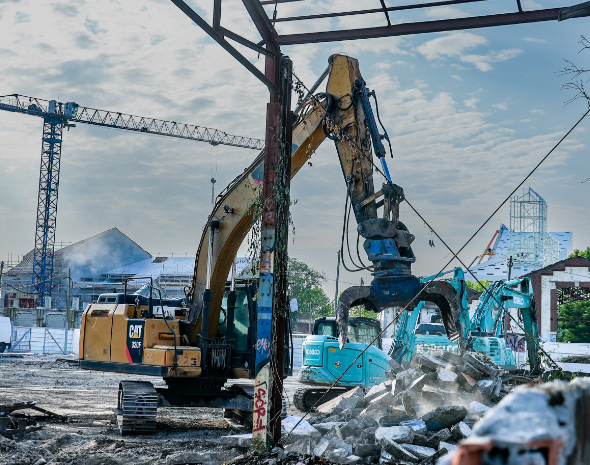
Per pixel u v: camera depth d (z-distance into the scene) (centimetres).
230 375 1457
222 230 1427
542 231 8650
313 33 1120
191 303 1481
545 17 1042
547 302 5684
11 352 4803
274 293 1092
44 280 9975
